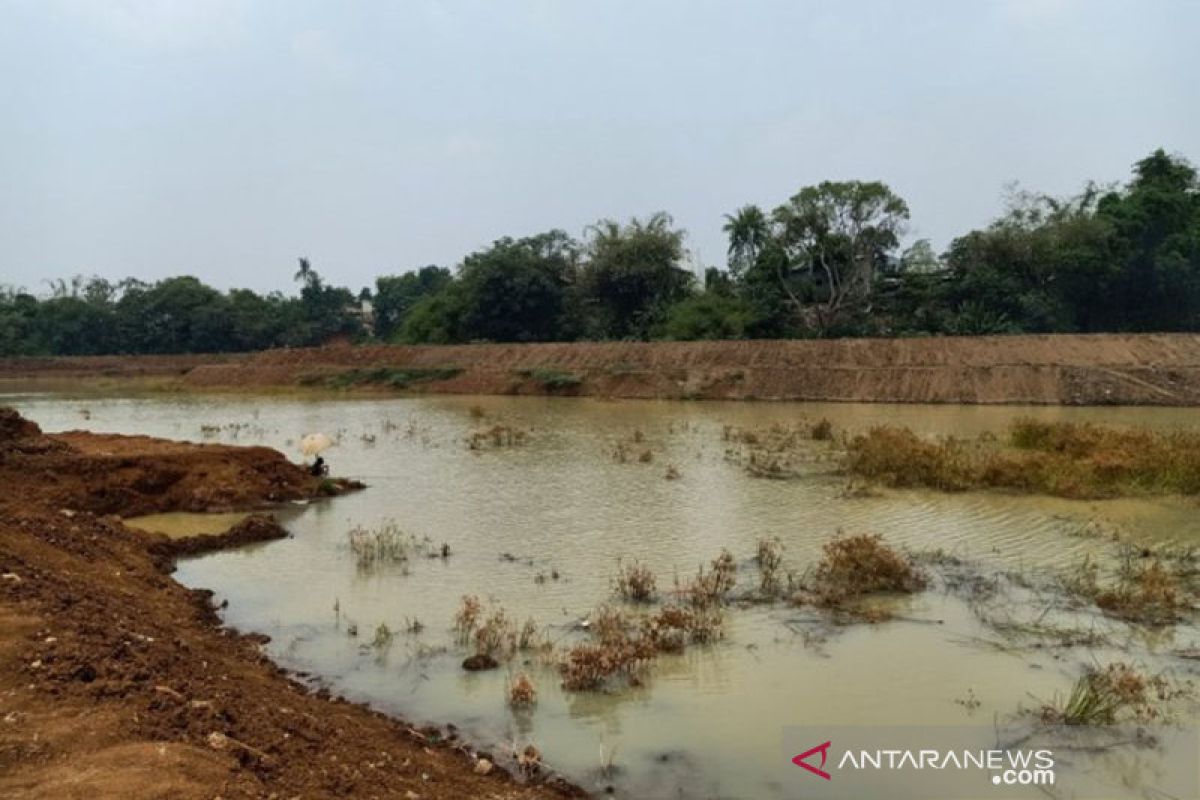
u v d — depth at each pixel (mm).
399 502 17844
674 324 53469
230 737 6172
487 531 15148
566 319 61969
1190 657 9156
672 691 8562
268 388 52469
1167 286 51625
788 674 8906
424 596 11695
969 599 11102
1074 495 16719
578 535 14711
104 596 9359
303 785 5672
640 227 62375
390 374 50938
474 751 7457
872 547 11961
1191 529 14320
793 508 16359
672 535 14570
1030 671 8883
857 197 52594
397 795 5945
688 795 6707
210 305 79750
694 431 28375
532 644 9836
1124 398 33562
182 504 17031
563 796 6660
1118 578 11844
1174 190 55031
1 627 7254
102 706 6180
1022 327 49281
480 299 60906
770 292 54188
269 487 18000
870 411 33719
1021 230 53000
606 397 42594
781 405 37031
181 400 44938
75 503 15828
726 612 10750
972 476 17984
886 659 9242
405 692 8711
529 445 25703
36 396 48531
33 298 87312
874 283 55000
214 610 11320
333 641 10156
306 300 95438
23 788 4980
